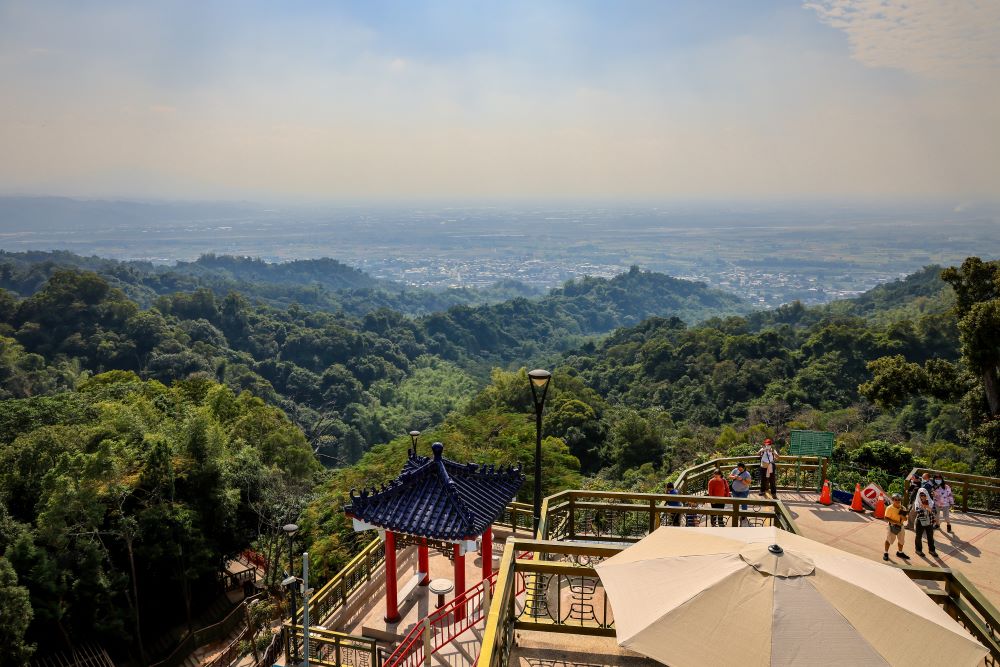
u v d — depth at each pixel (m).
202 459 29.03
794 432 14.35
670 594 5.59
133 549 24.92
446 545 11.01
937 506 11.68
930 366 24.09
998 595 9.41
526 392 64.81
